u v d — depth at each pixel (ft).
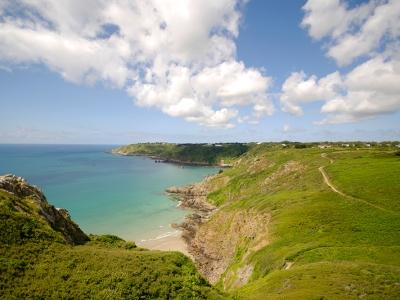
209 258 255.70
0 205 87.81
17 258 71.46
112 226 336.29
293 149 529.04
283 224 187.83
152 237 308.19
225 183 512.22
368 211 178.81
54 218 110.11
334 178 264.93
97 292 65.10
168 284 74.64
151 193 542.16
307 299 82.28
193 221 365.20
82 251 83.76
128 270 75.97
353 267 106.11
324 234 160.97
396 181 223.10
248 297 94.22
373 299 79.71
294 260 141.59
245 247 210.79
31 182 581.12
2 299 57.31
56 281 66.33
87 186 571.28
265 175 439.22
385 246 135.44
